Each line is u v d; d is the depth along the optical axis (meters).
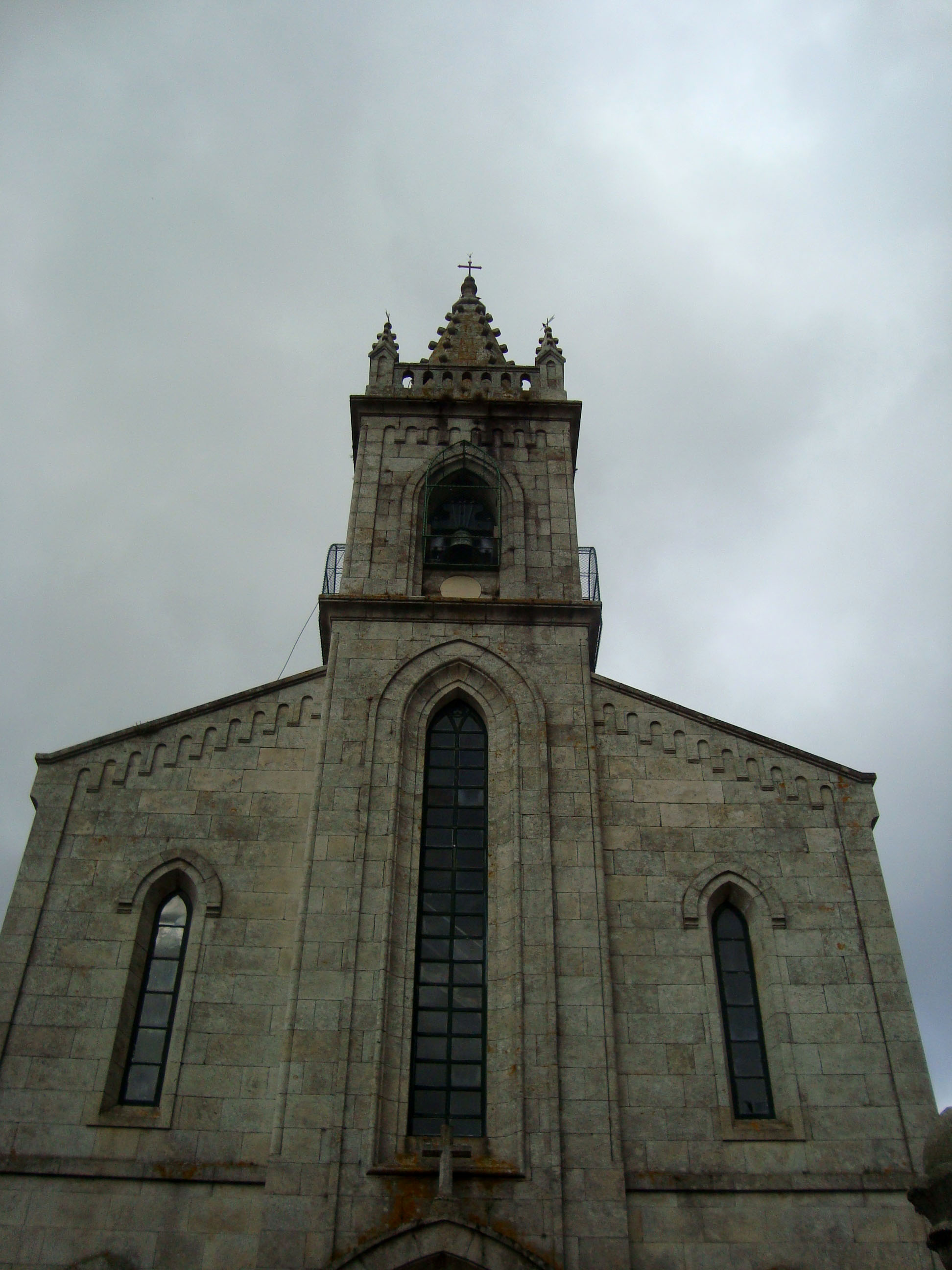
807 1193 20.23
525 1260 18.91
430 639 27.97
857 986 22.61
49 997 22.03
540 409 34.00
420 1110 21.25
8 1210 19.64
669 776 25.77
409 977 22.47
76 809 24.67
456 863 24.50
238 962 22.75
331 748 25.58
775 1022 22.27
